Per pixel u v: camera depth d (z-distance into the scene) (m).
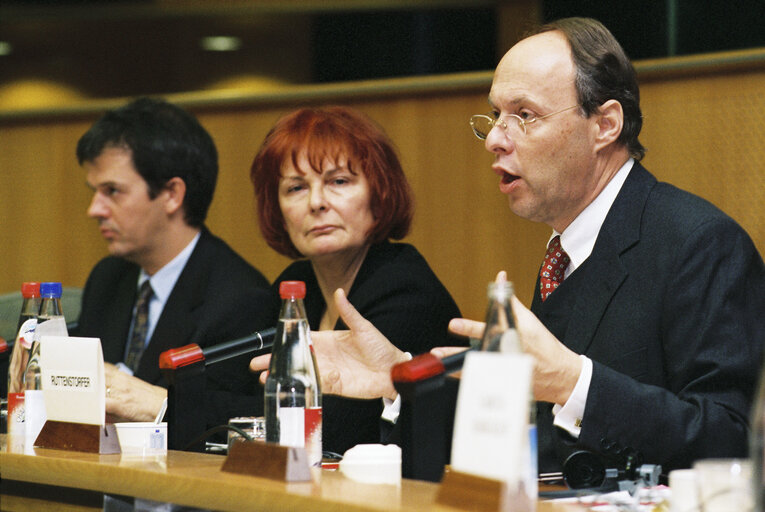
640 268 3.62
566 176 3.76
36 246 8.34
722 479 1.95
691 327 3.46
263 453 2.53
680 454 3.18
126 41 10.48
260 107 7.86
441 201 7.33
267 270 7.79
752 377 3.42
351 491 2.31
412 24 9.42
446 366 2.54
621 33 7.03
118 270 5.88
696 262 3.51
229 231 7.92
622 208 3.75
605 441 3.13
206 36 10.25
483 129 3.92
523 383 1.98
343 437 4.36
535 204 3.81
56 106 8.29
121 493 2.72
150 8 10.34
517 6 9.04
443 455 2.51
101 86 10.52
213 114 7.98
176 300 5.34
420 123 7.40
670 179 6.33
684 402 3.26
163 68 10.42
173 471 2.63
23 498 3.12
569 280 3.80
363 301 4.59
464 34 9.28
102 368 3.06
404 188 4.76
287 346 2.99
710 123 6.20
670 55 6.81
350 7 9.71
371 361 3.59
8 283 8.37
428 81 7.37
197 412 3.22
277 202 4.85
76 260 8.26
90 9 10.36
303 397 2.96
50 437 3.17
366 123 4.70
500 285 2.25
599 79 3.72
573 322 3.70
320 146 4.57
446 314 4.72
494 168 3.84
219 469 2.67
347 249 4.66
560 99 3.72
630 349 3.56
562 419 3.18
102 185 5.56
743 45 6.54
